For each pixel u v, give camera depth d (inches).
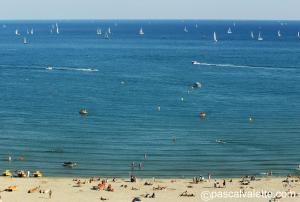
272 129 6107.3
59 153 5108.3
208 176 4598.9
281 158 5078.7
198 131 5954.7
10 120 6314.0
